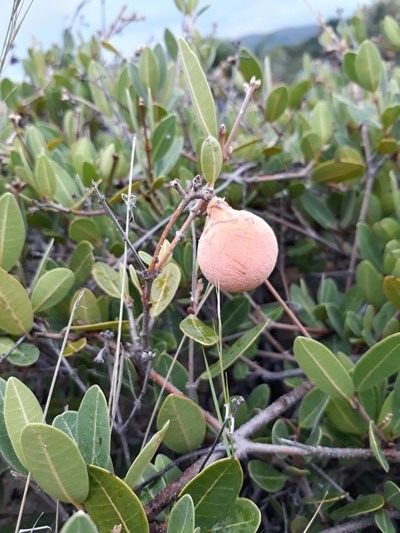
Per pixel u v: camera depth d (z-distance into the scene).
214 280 0.23
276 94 0.42
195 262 0.27
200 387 0.39
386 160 0.43
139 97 0.42
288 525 0.33
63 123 0.57
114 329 0.30
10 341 0.29
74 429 0.21
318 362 0.25
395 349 0.25
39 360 0.36
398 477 0.33
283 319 0.44
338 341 0.36
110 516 0.19
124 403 0.35
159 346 0.32
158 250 0.24
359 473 0.32
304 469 0.30
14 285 0.27
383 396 0.28
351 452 0.26
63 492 0.18
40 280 0.29
